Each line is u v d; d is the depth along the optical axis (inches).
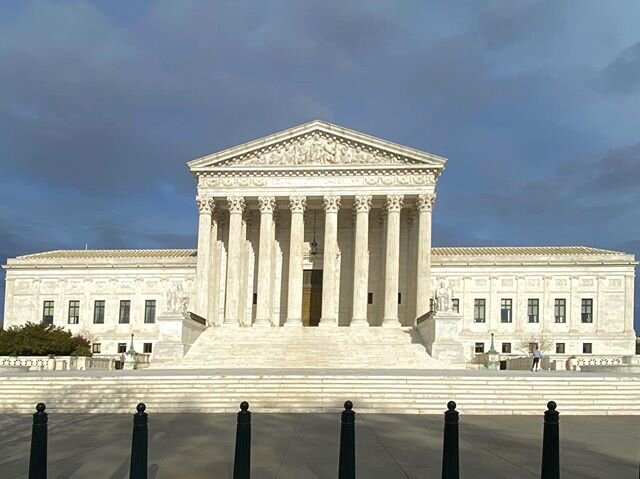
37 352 3452.3
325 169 3592.5
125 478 794.2
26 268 4813.0
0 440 1113.4
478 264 4608.8
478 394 1619.1
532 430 1242.0
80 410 1544.0
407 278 3784.5
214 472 821.9
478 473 825.5
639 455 971.9
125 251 5073.8
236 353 2960.1
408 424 1315.2
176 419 1390.3
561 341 4525.1
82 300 4761.3
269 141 3622.0
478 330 4569.4
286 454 954.1
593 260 4544.8
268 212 3614.7
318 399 1592.0
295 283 3540.8
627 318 4500.5
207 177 3659.0
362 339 3174.2
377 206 3779.5
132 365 2701.8
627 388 1660.9
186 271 4707.2
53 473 824.3
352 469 580.1
